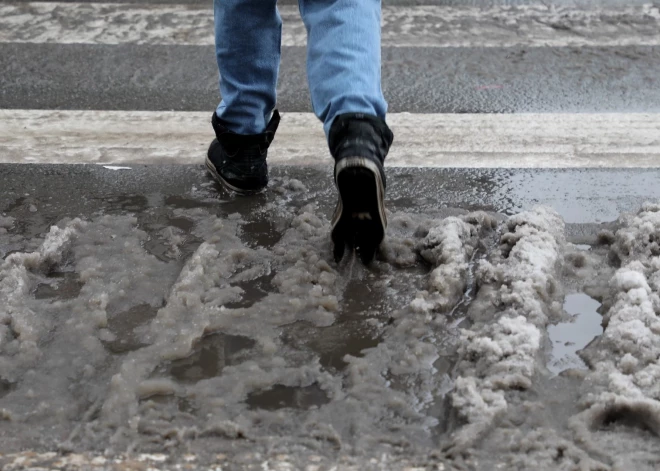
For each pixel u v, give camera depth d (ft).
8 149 15.14
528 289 10.21
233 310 10.26
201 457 8.02
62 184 13.87
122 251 11.71
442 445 8.10
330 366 9.38
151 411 8.57
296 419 8.55
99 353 9.54
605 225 12.50
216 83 18.30
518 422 8.41
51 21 21.81
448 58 19.56
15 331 9.87
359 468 7.88
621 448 8.07
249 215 12.89
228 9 12.05
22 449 8.13
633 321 9.50
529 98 17.42
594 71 18.75
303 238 12.06
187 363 9.41
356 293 10.74
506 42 20.48
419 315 10.16
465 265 10.96
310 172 14.30
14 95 17.61
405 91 17.83
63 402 8.75
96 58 19.56
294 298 10.50
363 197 10.25
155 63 19.31
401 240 11.71
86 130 15.98
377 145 10.18
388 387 9.02
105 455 8.05
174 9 22.74
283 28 21.18
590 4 22.93
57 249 11.50
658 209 12.17
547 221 11.88
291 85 18.10
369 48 10.46
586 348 9.55
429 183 13.85
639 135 15.55
